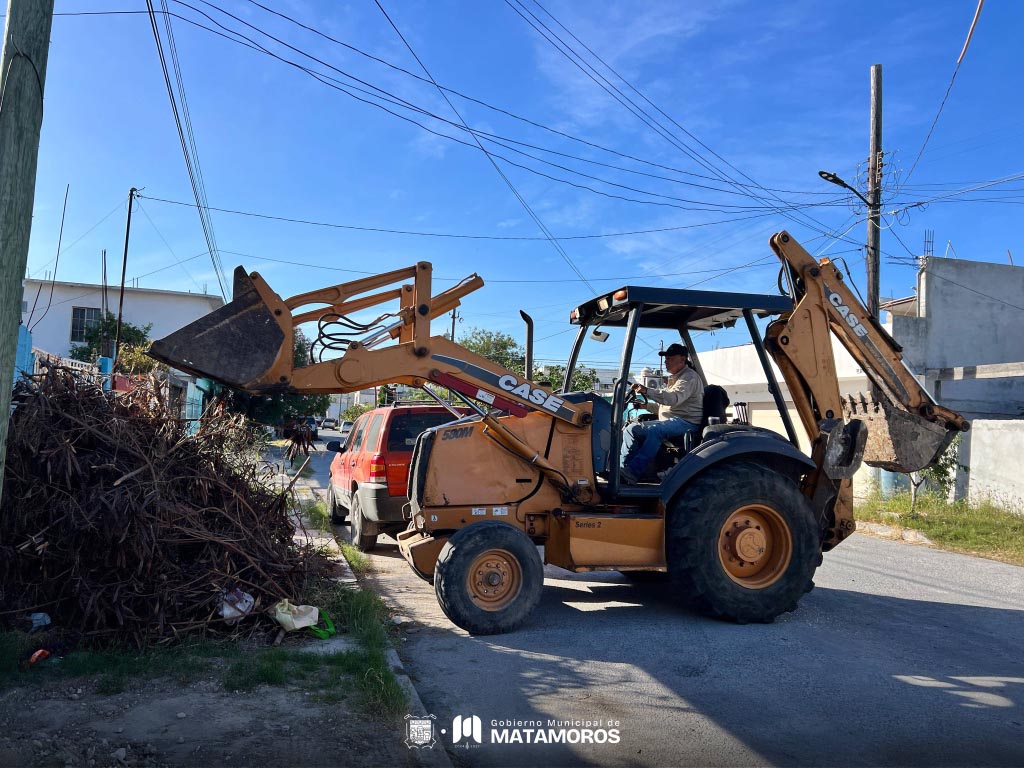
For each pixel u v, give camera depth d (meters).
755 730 4.30
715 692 4.90
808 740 4.18
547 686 4.98
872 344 7.43
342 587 6.72
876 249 16.81
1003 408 18.59
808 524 6.69
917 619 6.94
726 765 3.88
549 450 6.89
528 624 6.52
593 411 7.05
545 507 6.89
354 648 5.34
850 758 3.96
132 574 5.21
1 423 3.93
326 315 6.39
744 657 5.64
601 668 5.36
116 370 20.44
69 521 5.09
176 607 5.26
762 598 6.54
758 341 7.14
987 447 14.59
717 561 6.49
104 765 3.51
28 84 4.04
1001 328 18.70
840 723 4.41
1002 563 10.24
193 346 5.69
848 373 19.72
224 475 6.12
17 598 5.21
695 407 7.44
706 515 6.46
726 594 6.47
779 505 6.63
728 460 6.80
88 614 4.99
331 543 9.49
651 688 4.96
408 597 7.46
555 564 6.73
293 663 4.94
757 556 6.66
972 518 12.88
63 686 4.42
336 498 12.56
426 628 6.36
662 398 7.29
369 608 6.10
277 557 5.92
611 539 6.54
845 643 6.07
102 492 5.19
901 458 7.42
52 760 3.52
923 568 9.70
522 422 6.90
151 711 4.13
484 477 6.81
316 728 4.01
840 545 11.58
